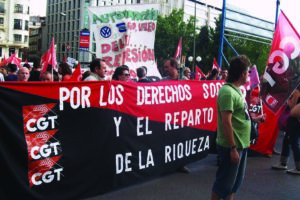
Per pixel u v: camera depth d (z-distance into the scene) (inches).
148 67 334.0
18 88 147.3
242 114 147.8
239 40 1920.5
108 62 334.6
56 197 162.9
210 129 249.4
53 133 159.8
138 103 196.9
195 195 189.5
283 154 249.0
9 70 325.7
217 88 251.9
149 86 202.7
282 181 223.0
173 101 219.0
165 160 216.8
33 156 153.3
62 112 162.4
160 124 211.0
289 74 239.3
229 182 146.5
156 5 325.4
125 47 329.1
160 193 190.2
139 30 332.8
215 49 2534.5
